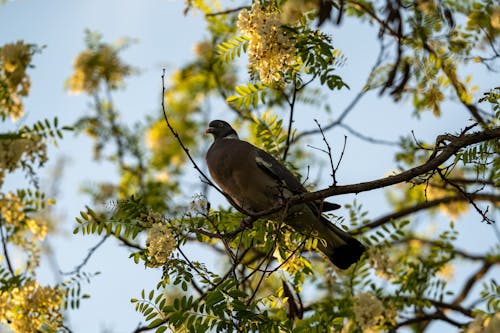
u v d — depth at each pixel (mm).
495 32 11125
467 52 11430
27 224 11875
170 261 8617
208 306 8086
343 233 10758
